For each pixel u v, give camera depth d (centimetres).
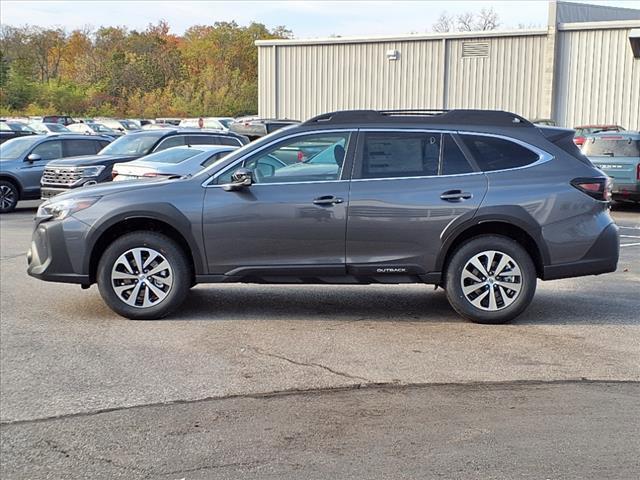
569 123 3234
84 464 436
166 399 536
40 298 854
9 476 422
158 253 744
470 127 752
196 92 8094
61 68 8844
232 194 738
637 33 2958
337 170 743
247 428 485
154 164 1327
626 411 512
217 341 679
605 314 790
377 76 3550
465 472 421
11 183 1794
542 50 3234
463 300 739
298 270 740
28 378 581
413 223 730
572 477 414
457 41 3388
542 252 735
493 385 564
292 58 3703
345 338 691
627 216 1736
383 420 496
